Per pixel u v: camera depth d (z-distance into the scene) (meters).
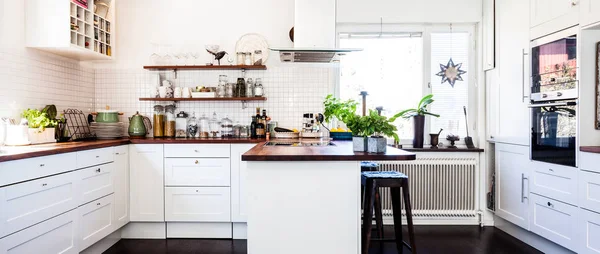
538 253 2.98
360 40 4.00
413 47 3.98
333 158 1.99
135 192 3.37
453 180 3.78
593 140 2.55
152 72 3.95
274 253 2.11
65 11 3.00
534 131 3.01
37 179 2.19
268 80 4.00
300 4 3.34
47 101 3.26
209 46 3.68
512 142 3.32
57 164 2.37
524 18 3.16
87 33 3.35
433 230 3.62
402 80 3.99
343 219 2.11
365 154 2.02
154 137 3.81
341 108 3.67
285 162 2.10
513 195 3.32
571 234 2.61
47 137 2.95
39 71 3.16
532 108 3.03
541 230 2.93
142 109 3.97
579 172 2.53
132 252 3.05
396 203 2.78
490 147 3.78
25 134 2.70
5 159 1.94
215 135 3.93
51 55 3.32
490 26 3.69
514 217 3.30
